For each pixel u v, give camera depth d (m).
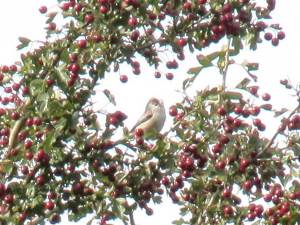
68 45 14.43
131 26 14.55
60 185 14.38
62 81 14.04
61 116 14.04
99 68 14.41
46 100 13.98
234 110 14.30
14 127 14.49
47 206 14.30
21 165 14.30
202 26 14.84
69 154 14.27
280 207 14.26
